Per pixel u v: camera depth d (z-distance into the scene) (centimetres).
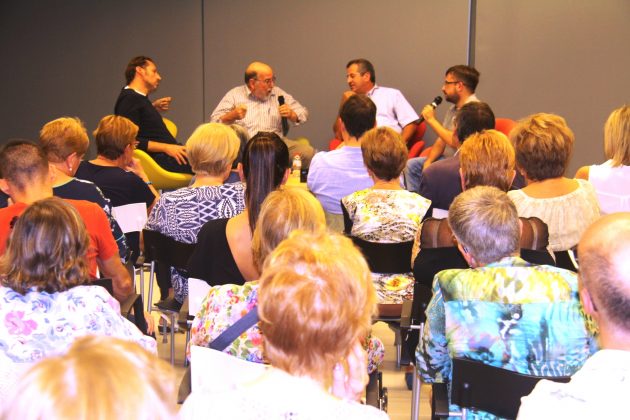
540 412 136
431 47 771
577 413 133
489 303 193
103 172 405
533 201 304
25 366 176
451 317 196
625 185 347
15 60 840
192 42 814
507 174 301
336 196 402
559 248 306
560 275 194
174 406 89
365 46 785
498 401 193
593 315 142
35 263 193
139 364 83
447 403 210
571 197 304
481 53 758
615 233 137
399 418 330
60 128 351
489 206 204
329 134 806
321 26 791
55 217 196
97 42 828
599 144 747
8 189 280
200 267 265
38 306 193
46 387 78
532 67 750
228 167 335
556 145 301
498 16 750
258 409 125
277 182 274
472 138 306
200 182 335
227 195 316
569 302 191
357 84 704
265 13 799
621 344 135
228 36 808
